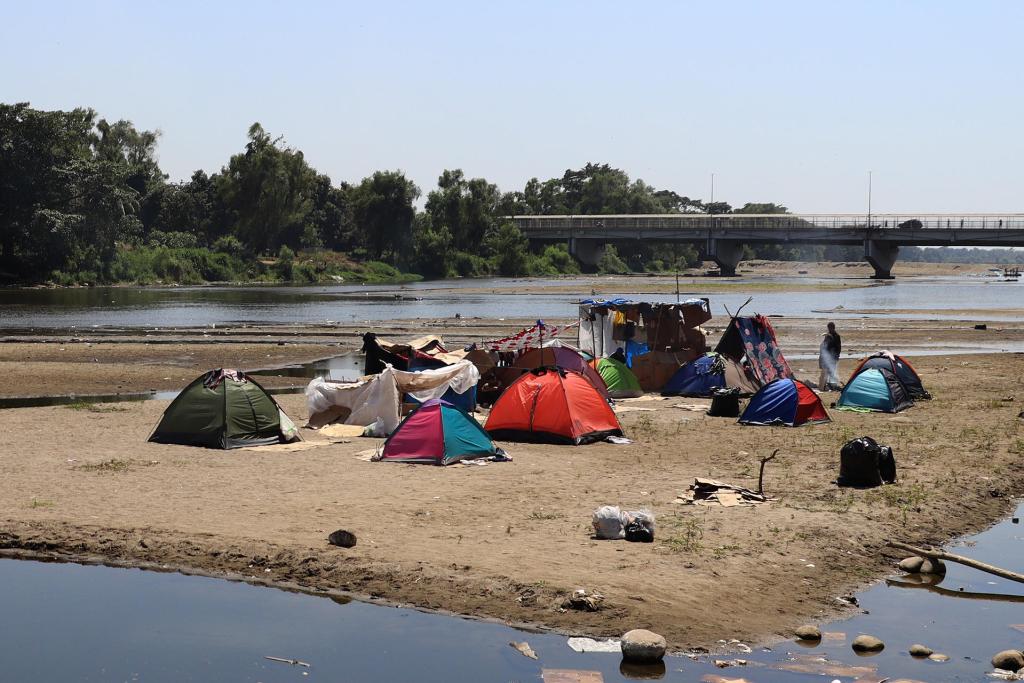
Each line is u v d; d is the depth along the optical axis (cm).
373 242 17088
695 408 2744
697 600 1218
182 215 16700
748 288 11225
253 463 1944
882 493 1731
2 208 11519
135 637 1132
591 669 1050
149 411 2645
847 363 4025
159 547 1388
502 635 1134
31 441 2164
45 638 1128
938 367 3881
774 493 1727
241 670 1048
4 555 1380
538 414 2212
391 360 2692
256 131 15888
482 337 5166
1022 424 2481
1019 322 6375
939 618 1222
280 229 16062
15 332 5488
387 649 1101
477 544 1392
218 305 8238
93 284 12188
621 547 1390
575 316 6812
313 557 1336
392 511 1564
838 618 1211
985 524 1628
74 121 12388
